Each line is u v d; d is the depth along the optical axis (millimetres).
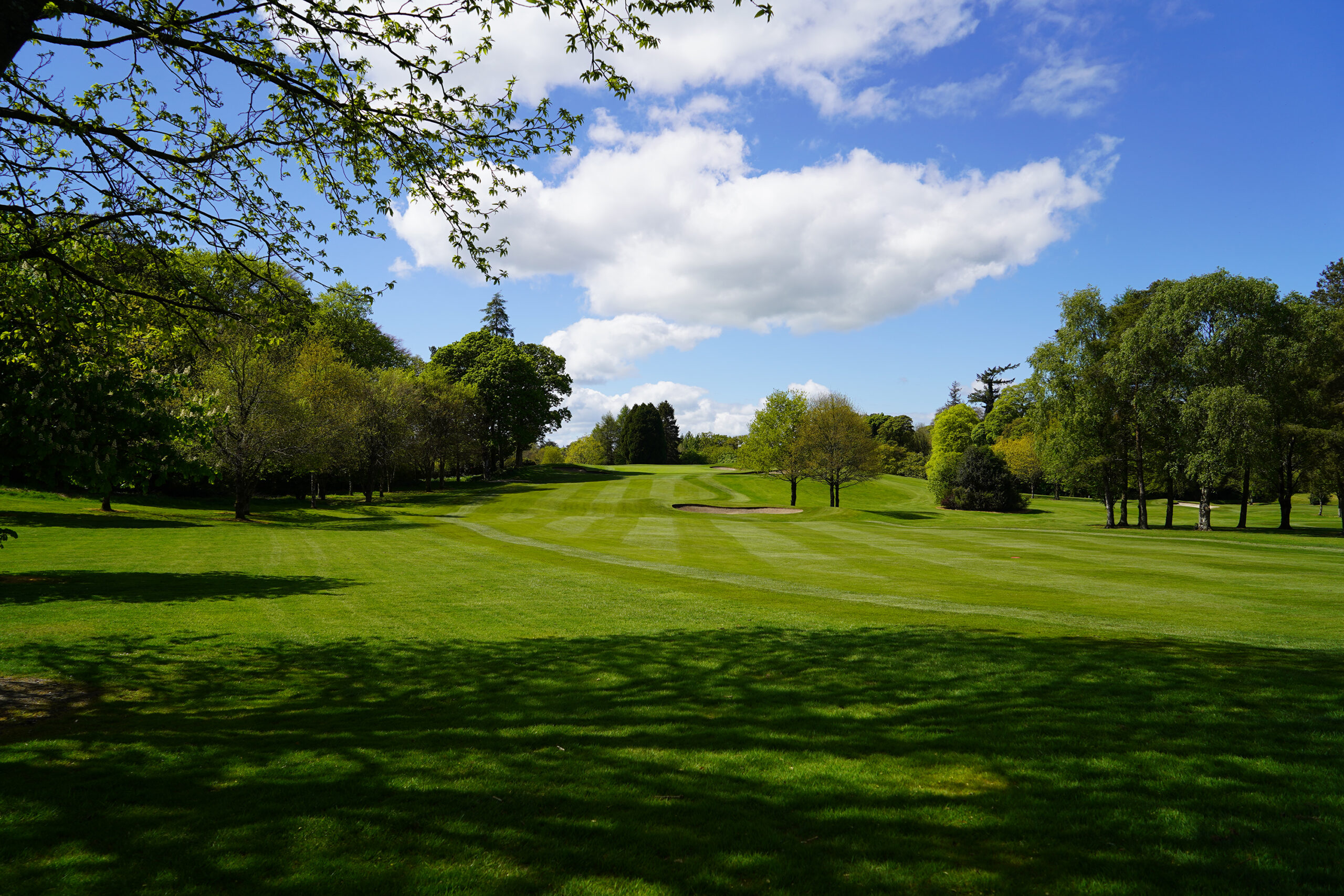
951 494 58250
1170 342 37531
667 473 77938
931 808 3965
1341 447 34906
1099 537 29812
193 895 3080
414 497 50688
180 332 9430
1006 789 4203
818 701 6180
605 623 10469
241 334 27547
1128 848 3471
